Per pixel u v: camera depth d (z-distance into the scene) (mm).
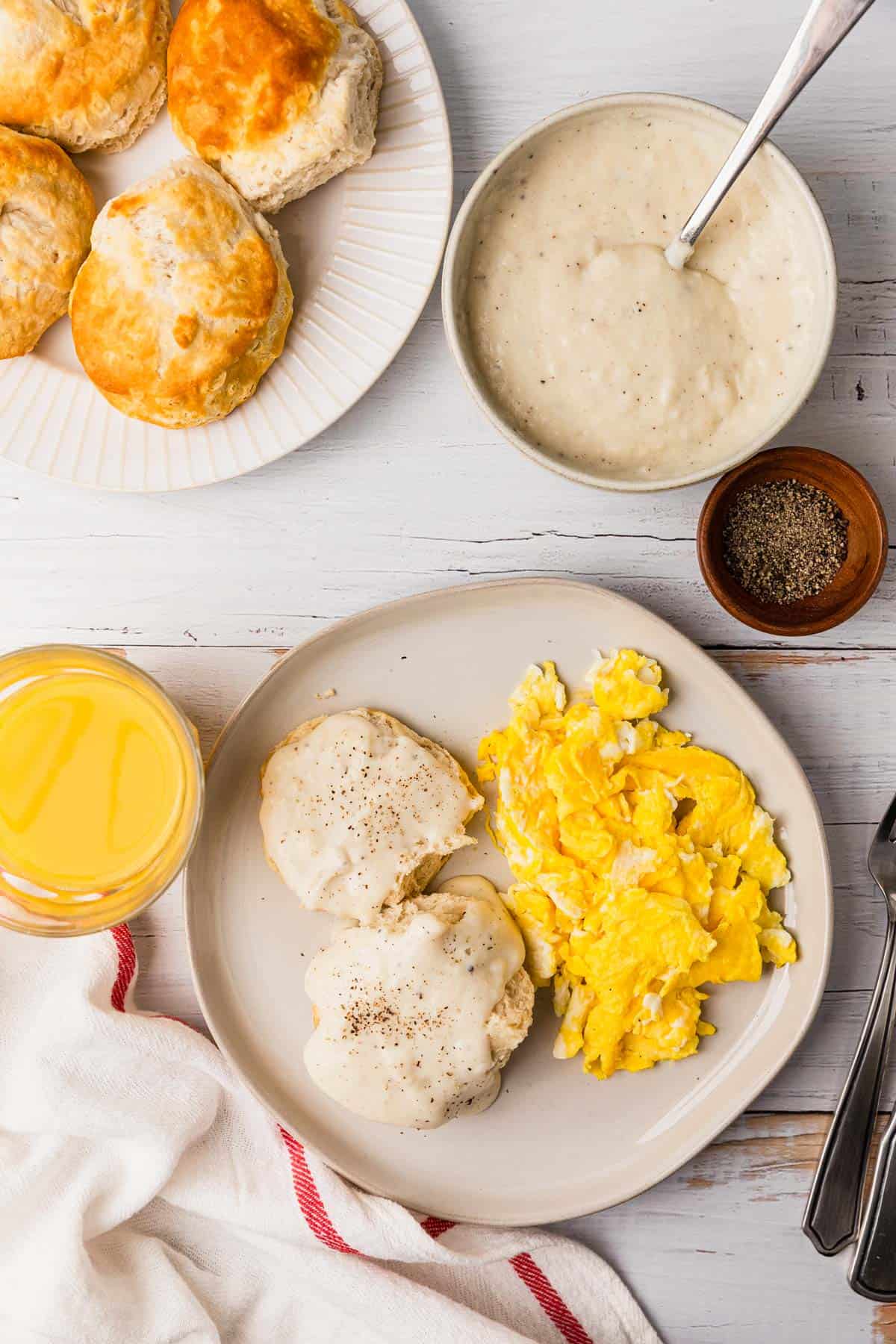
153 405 756
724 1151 816
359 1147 796
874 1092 795
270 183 750
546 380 736
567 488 798
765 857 788
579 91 779
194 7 738
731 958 786
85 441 777
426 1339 799
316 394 773
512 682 795
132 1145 802
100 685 775
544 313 733
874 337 792
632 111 723
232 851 794
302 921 795
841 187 784
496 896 792
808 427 795
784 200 729
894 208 785
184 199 744
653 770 790
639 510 798
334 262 773
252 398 776
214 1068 804
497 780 792
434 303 789
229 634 808
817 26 650
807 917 789
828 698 805
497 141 782
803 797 781
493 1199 792
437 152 760
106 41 751
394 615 781
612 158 730
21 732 778
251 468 773
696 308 733
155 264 744
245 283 748
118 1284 798
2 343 762
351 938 782
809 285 732
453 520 801
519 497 799
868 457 796
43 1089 793
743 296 736
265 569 804
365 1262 806
